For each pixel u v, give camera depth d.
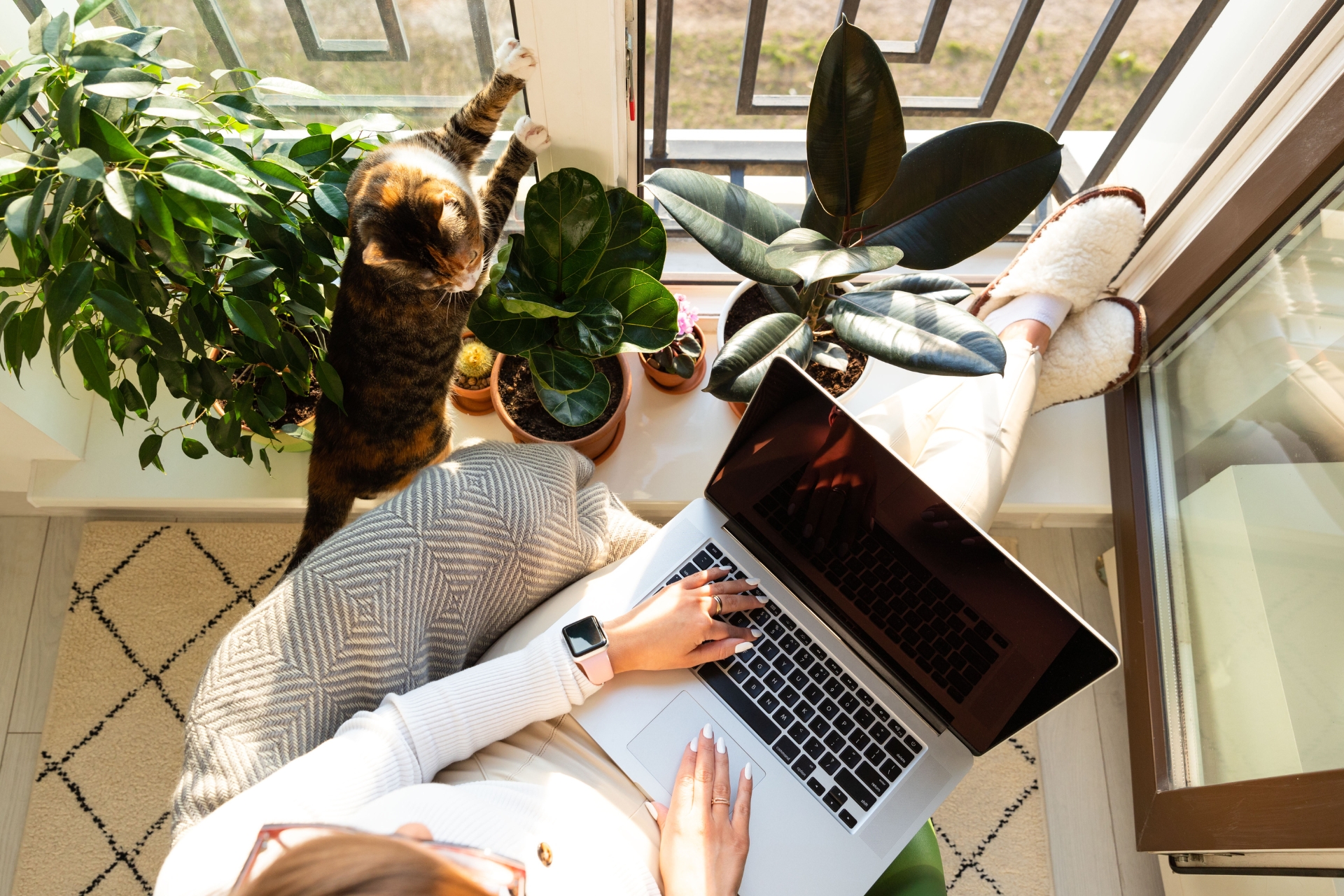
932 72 1.37
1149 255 1.37
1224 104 1.14
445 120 1.30
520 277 1.08
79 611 1.46
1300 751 0.99
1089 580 1.51
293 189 0.94
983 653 0.88
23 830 1.35
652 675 0.93
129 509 1.50
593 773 0.88
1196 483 1.28
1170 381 1.36
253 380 1.10
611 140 1.14
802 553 0.97
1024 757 1.40
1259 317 1.13
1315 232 1.00
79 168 0.70
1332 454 0.96
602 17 0.94
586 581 1.00
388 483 1.23
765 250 0.94
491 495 0.90
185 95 0.95
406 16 1.13
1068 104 1.40
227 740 0.77
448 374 1.17
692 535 1.02
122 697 1.42
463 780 0.82
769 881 0.86
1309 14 0.98
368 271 1.01
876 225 0.94
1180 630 1.30
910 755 0.92
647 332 1.08
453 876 0.47
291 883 0.45
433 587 0.87
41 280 0.88
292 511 1.52
